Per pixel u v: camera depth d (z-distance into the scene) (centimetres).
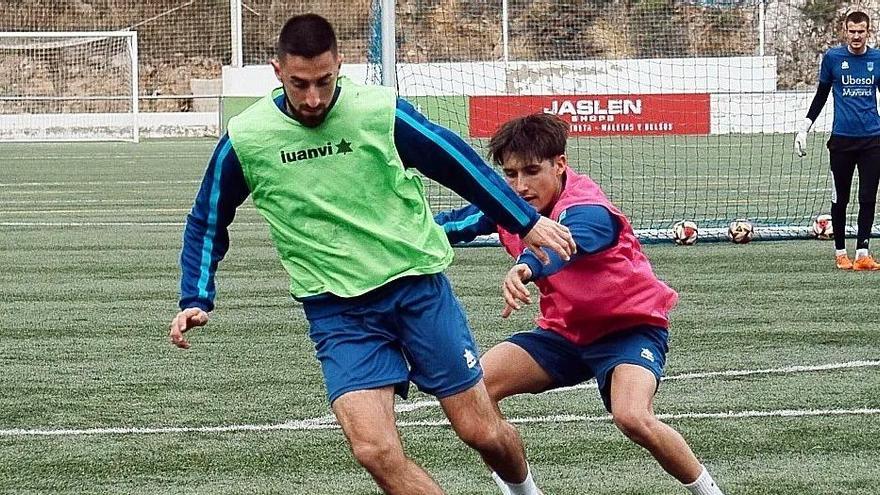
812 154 5528
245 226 3456
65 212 3784
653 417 1046
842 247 2619
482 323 2067
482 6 8075
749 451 1327
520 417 1474
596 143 6419
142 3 9875
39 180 4972
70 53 9375
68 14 9719
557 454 1326
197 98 8094
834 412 1477
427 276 995
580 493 1195
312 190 983
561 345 1130
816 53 7688
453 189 1004
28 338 1952
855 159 2580
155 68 9800
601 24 7838
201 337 1955
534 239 998
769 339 1903
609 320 1094
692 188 4481
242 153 988
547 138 1102
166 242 3073
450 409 995
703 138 6606
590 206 1078
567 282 1091
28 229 3344
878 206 3872
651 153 5900
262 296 2322
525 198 1115
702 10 7662
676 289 2366
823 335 1928
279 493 1203
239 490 1212
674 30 7706
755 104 6288
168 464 1298
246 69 7538
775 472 1254
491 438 996
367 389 959
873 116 2561
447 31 8044
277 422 1456
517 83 5578
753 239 3058
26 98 7538
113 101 9275
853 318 2067
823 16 7644
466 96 4381
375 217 987
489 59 7975
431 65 5406
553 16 7925
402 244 984
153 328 2027
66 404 1546
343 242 984
